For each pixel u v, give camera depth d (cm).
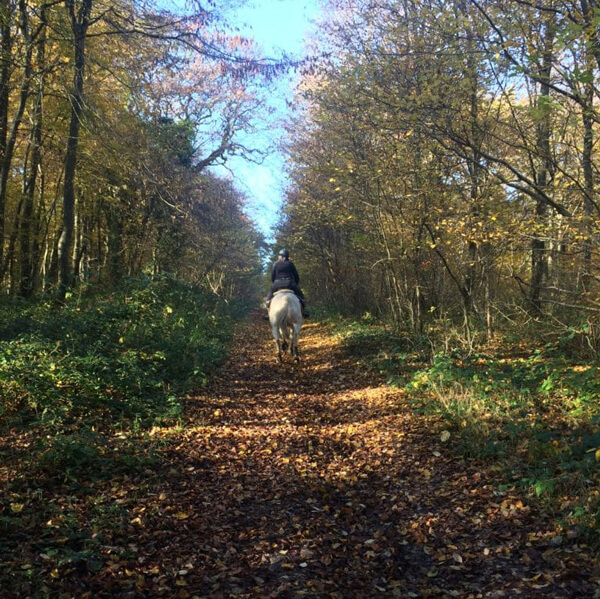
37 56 1333
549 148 884
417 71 992
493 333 1245
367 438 725
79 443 575
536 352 906
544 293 1155
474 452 605
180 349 1141
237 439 725
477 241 981
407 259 1395
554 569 376
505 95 796
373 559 426
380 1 1116
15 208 2014
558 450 542
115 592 362
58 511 453
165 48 1327
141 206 2014
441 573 398
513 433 601
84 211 2189
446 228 1070
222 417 845
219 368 1264
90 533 427
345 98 1138
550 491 460
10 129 1460
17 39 1221
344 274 2391
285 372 1266
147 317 1216
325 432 770
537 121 830
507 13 726
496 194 1041
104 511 463
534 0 704
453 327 1257
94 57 1384
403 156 1152
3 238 1642
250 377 1204
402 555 429
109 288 1702
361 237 1589
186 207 2048
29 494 483
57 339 966
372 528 479
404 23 931
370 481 582
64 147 1661
